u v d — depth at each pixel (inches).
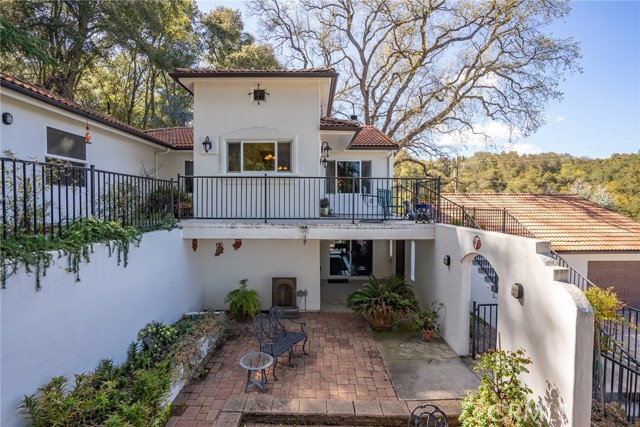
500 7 671.1
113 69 799.7
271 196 340.8
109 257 179.2
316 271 342.6
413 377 214.7
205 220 314.8
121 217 213.5
